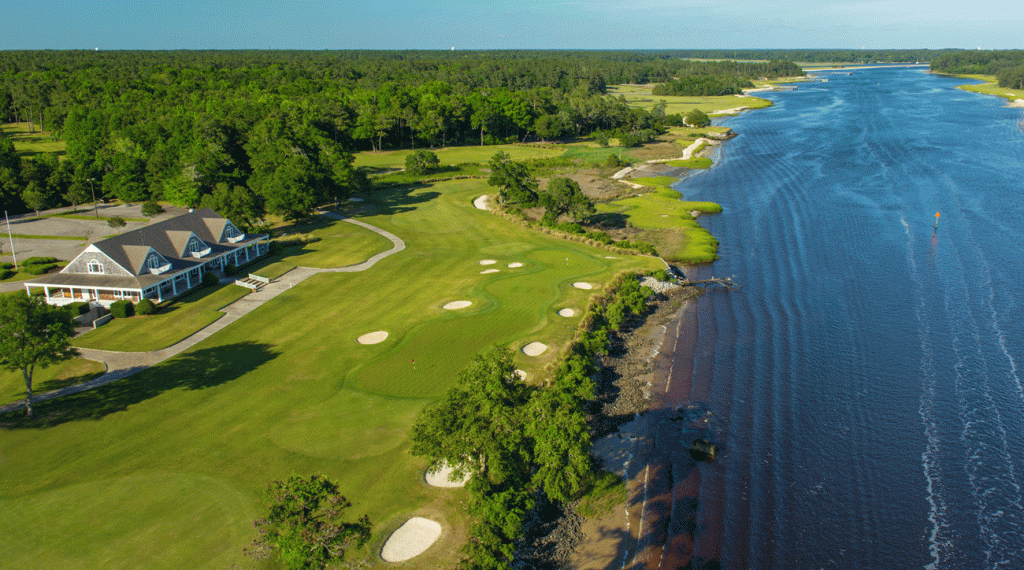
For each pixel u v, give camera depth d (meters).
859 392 47.53
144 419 43.12
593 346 52.41
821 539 33.81
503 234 88.81
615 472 39.53
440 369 49.62
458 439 32.94
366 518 29.42
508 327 56.94
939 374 49.69
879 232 86.50
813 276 71.69
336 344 54.47
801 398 47.03
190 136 116.75
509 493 32.53
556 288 66.12
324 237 88.19
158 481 36.69
